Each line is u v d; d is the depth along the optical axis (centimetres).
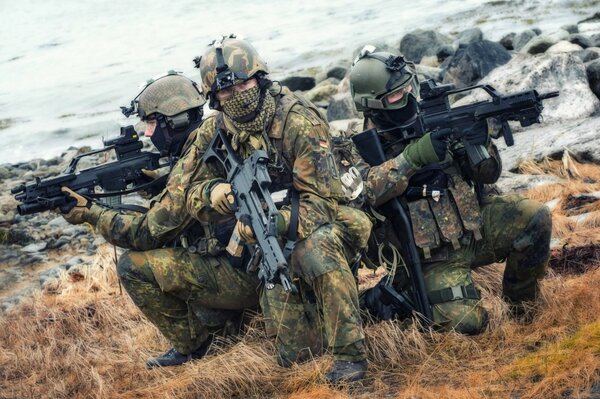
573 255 1736
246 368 1414
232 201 1374
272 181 1418
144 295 1515
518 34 4425
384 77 1488
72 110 5138
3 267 2531
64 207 1541
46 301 1983
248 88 1369
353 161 1498
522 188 2258
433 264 1513
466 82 3597
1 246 2689
